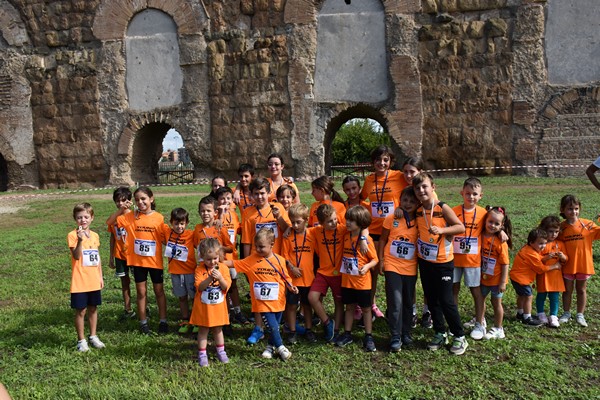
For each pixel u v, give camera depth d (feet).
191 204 48.47
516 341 17.67
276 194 20.74
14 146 72.43
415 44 61.46
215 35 66.03
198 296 16.71
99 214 46.96
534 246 19.08
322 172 64.49
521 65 59.36
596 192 45.21
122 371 16.24
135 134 69.46
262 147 65.51
